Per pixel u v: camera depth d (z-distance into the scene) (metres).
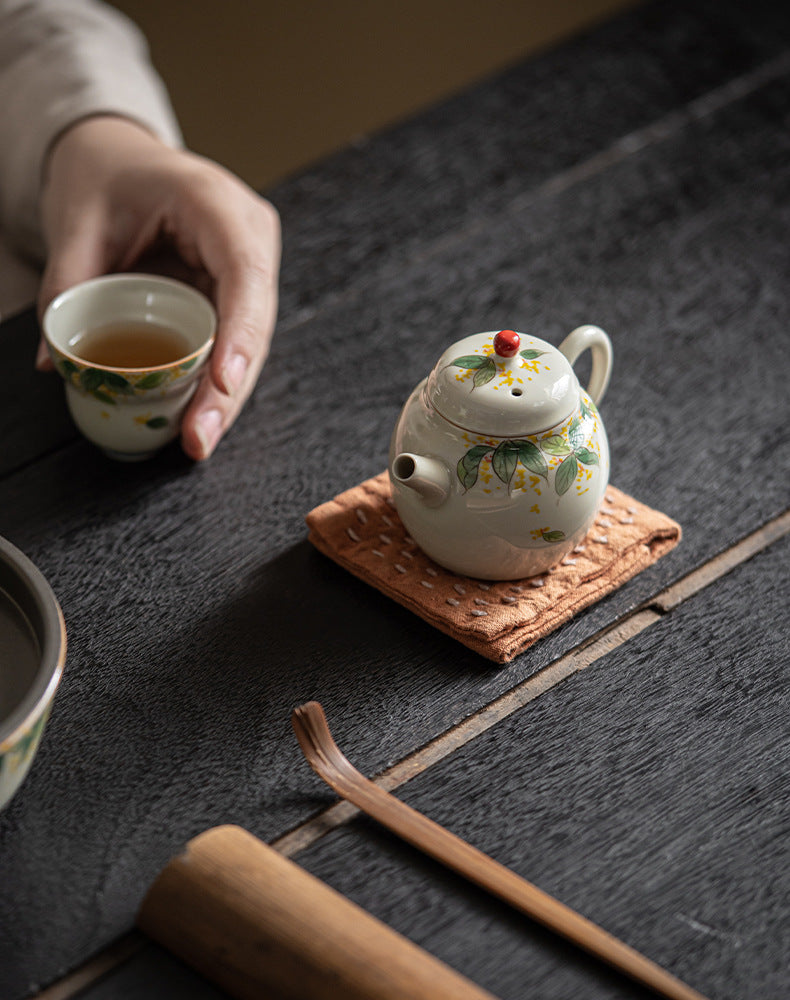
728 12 1.18
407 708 0.79
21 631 0.76
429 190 1.04
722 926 0.73
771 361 0.94
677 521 0.86
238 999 0.71
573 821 0.76
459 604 0.81
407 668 0.80
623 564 0.83
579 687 0.80
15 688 0.75
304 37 2.22
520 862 0.75
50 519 0.85
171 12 2.23
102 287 0.89
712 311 0.97
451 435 0.79
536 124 1.08
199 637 0.81
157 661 0.80
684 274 0.99
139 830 0.75
